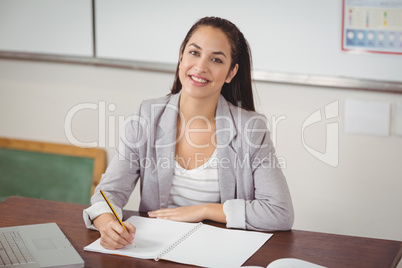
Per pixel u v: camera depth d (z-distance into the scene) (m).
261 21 2.62
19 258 1.53
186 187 1.95
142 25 2.81
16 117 3.18
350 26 2.50
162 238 1.68
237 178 1.92
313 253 1.60
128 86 2.93
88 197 3.06
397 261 1.62
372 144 2.60
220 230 1.74
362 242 1.68
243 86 2.01
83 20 2.91
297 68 2.61
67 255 1.56
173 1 2.74
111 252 1.59
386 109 2.53
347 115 2.60
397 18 2.43
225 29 1.85
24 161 3.15
